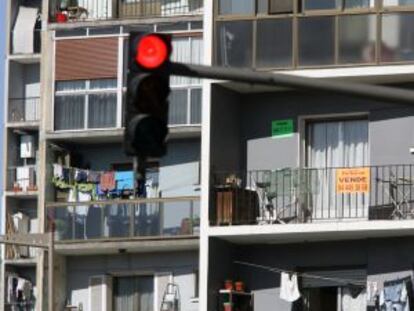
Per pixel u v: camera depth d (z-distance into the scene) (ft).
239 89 181.37
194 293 200.64
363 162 179.73
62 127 210.18
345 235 175.22
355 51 177.06
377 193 177.06
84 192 208.13
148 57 108.06
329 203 178.50
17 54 232.32
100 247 201.87
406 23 176.65
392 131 178.19
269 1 179.83
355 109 179.73
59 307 202.08
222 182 178.91
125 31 210.59
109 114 209.36
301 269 178.70
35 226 227.81
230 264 179.73
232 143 181.16
